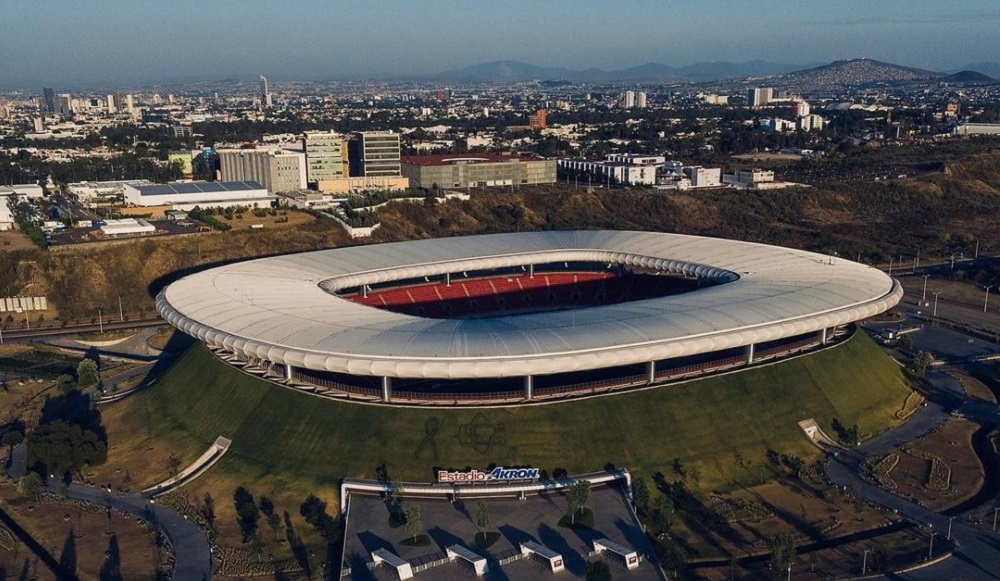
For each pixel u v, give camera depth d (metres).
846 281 159.12
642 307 143.88
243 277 167.50
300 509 118.50
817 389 144.00
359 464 123.75
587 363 122.69
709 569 103.38
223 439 134.62
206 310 147.12
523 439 125.06
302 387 137.88
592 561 103.81
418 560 104.56
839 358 152.38
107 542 112.62
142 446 141.12
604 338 127.06
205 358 156.88
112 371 187.00
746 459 128.88
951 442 138.62
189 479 129.00
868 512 116.31
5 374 185.75
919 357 170.12
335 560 107.06
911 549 106.69
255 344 130.62
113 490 128.00
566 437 125.88
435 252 196.62
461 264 192.12
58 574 104.69
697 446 128.88
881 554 101.00
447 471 121.06
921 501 118.94
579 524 112.00
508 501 118.31
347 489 120.06
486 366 119.88
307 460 126.06
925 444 137.75
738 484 123.88
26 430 152.00
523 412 127.75
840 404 144.38
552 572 101.69
